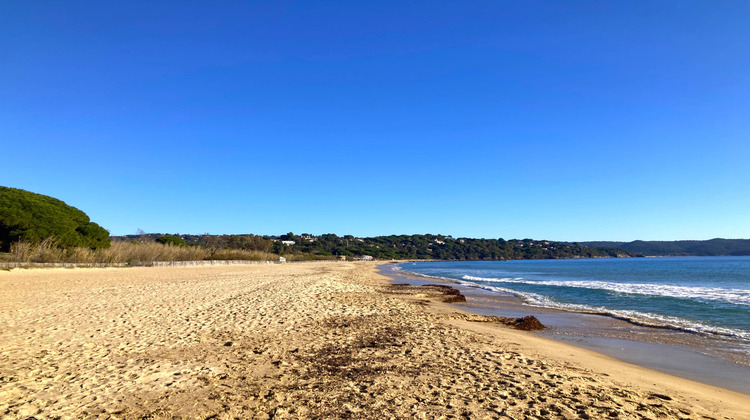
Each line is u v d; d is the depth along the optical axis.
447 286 30.19
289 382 6.48
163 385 6.27
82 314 12.44
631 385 6.95
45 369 6.95
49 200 39.84
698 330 12.95
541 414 5.27
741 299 21.28
